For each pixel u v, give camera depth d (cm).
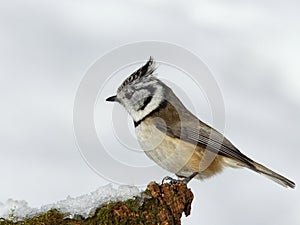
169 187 1066
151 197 1045
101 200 1018
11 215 977
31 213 984
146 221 1023
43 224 969
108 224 992
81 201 1011
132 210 1016
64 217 984
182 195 1069
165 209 1041
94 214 999
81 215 994
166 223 1034
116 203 1016
